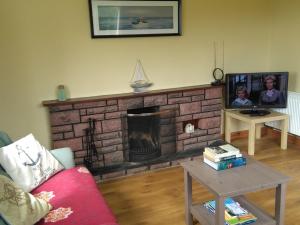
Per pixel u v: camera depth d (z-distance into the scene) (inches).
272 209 98.3
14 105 117.8
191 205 89.4
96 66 126.6
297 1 143.3
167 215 97.7
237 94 145.5
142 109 133.4
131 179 124.6
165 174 127.9
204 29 144.3
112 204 105.4
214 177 78.5
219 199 71.0
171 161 135.3
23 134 121.0
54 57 119.6
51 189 80.0
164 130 137.3
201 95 141.8
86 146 124.0
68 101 118.3
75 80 124.6
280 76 142.2
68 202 72.3
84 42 122.7
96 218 65.1
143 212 99.9
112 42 127.1
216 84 145.5
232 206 84.3
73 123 120.3
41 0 113.7
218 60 151.2
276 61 159.9
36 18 114.3
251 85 144.1
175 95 136.0
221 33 148.9
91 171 124.0
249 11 153.2
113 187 118.3
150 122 132.9
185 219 93.3
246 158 90.4
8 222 60.5
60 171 91.0
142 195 111.0
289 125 151.7
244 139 166.1
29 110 120.2
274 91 144.3
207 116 145.6
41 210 66.5
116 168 127.1
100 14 122.0
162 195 110.4
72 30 120.0
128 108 128.0
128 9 125.9
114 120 126.6
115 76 130.6
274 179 76.2
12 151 80.8
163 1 130.9
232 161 83.7
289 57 151.9
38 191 79.7
